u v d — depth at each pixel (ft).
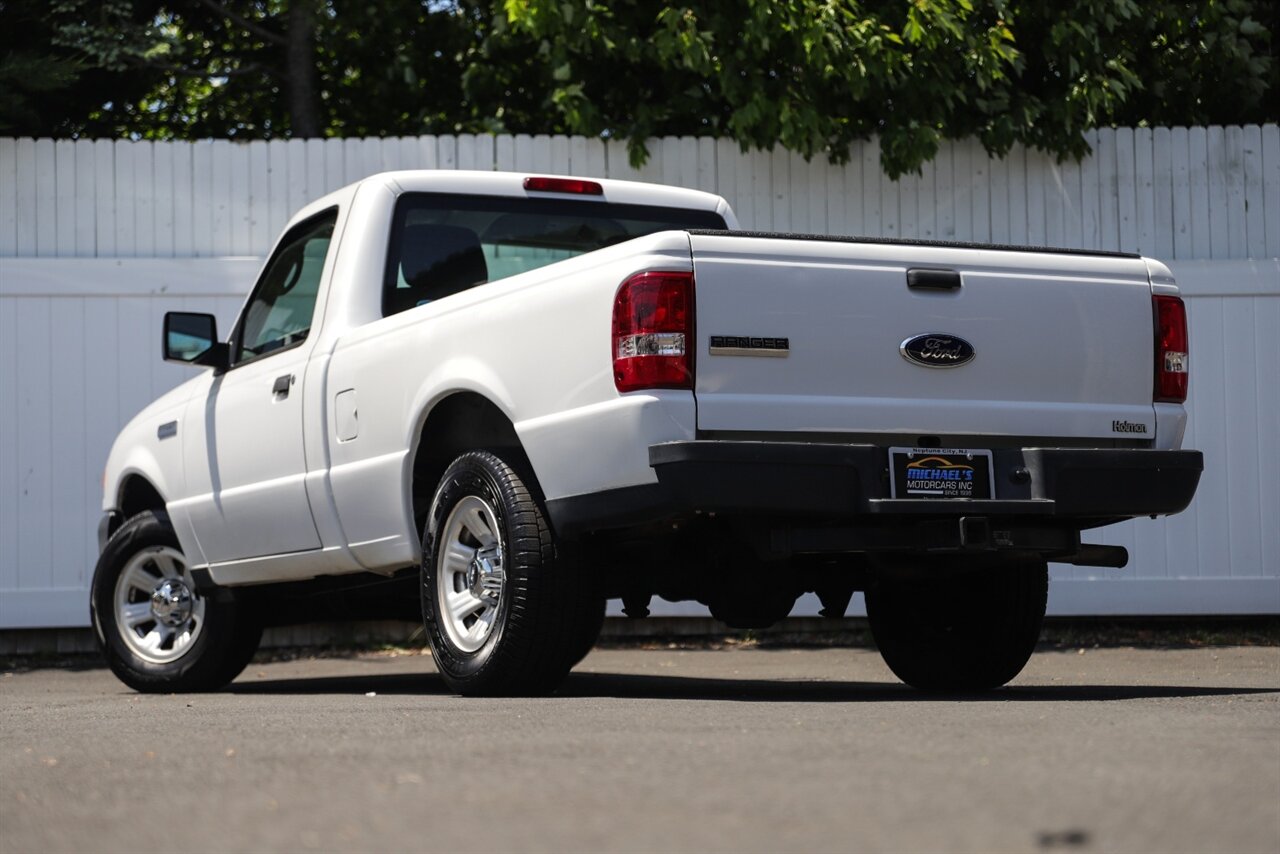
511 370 18.26
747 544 17.74
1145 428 18.97
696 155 33.47
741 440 16.81
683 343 16.60
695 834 8.93
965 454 17.63
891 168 32.96
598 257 17.28
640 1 35.40
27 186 33.06
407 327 20.16
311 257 23.27
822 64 32.53
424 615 19.72
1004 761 11.43
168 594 25.62
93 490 32.83
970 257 18.16
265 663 32.63
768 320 16.99
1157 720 14.37
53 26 39.37
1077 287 18.70
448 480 19.40
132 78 43.93
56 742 14.78
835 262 17.39
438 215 22.49
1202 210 33.47
